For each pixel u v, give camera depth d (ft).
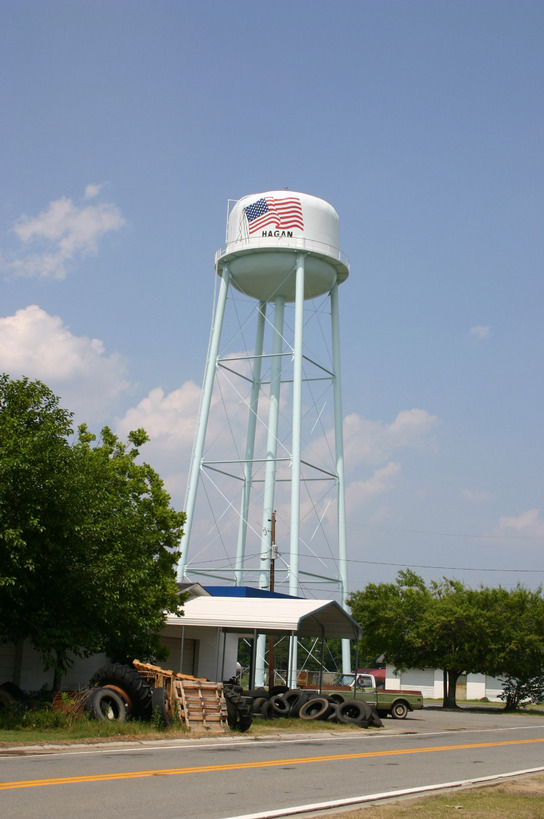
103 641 81.46
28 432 69.72
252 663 110.63
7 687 73.05
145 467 94.27
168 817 32.07
